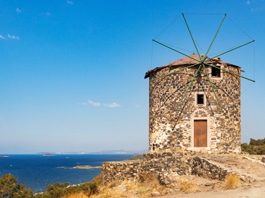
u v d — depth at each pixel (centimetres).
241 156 2328
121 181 2539
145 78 3247
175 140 2702
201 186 1827
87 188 2494
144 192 1992
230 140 2722
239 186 1677
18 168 12431
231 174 1817
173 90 2766
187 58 2959
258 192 1523
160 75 2884
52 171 10181
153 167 2312
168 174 2164
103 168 2762
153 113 2894
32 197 2356
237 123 2795
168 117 2756
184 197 1616
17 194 2352
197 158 2255
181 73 2758
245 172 1911
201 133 2695
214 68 2878
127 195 2011
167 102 2778
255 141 6331
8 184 2431
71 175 8169
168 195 1772
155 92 2898
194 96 2712
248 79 2692
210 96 2720
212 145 2673
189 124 2692
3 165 15338
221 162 2194
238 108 2827
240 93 2894
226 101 2755
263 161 2236
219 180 1923
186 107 2711
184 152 2514
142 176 2375
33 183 6034
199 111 2700
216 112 2714
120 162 2708
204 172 2102
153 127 2870
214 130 2692
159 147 2764
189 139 2677
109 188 2439
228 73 2794
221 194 1570
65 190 2525
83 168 11994
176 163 2295
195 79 2728
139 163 2500
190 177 2103
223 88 2759
